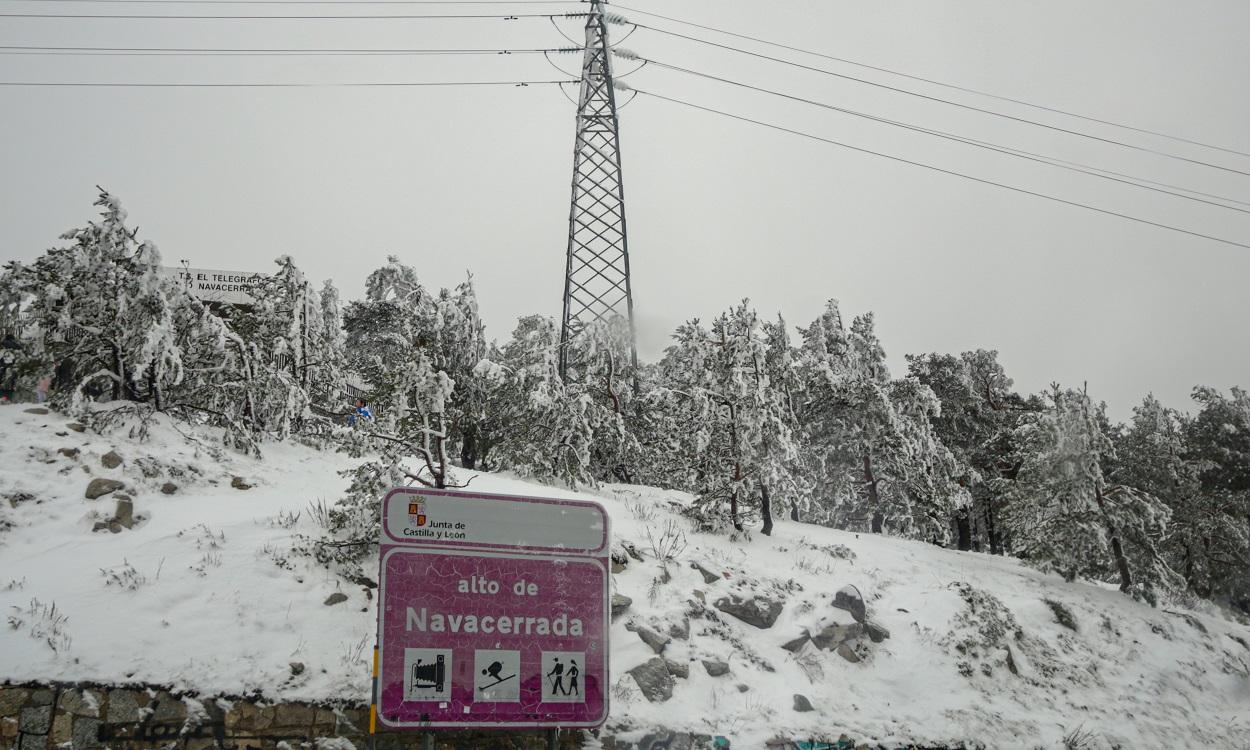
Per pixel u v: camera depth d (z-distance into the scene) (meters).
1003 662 20.94
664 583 19.80
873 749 17.17
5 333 22.14
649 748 15.57
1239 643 26.03
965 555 28.36
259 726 13.65
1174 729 20.89
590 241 33.44
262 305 25.50
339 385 27.86
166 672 13.73
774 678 18.38
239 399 23.20
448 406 25.84
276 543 17.17
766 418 24.86
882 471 33.34
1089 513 27.17
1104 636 23.70
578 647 13.60
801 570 22.67
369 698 14.40
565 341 31.45
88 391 21.70
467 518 13.46
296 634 15.15
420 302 28.97
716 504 24.70
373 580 16.91
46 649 13.48
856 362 39.50
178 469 19.42
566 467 26.14
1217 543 35.62
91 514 16.89
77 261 21.61
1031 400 40.03
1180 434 44.00
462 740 14.46
